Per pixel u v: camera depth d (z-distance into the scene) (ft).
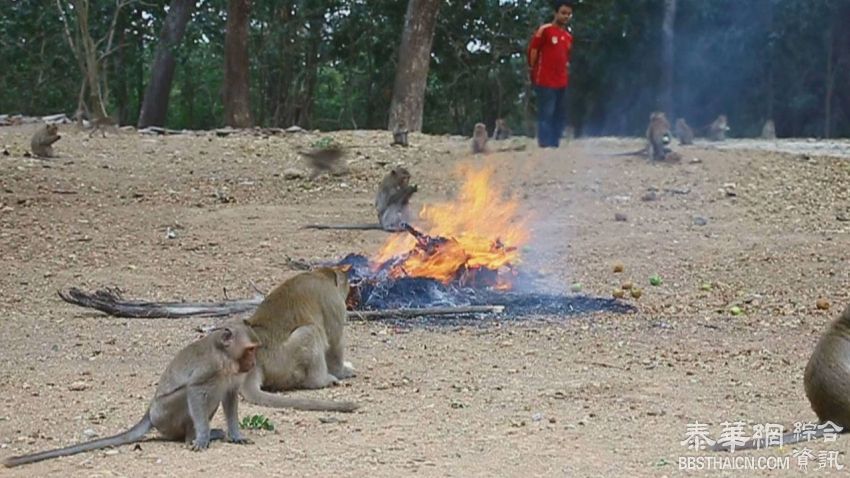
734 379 31.68
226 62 107.55
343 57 143.54
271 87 145.28
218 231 55.98
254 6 137.90
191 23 128.16
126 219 58.03
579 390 29.94
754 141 92.84
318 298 30.22
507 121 144.97
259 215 59.47
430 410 27.63
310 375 29.66
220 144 79.56
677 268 50.08
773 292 46.01
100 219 57.82
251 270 48.34
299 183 67.56
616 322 39.37
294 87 144.66
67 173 67.82
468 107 147.64
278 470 22.36
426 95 146.10
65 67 140.46
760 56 135.85
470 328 37.83
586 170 69.41
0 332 37.19
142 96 149.69
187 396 23.91
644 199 63.52
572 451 24.14
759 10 133.80
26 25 134.72
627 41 139.54
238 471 22.24
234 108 107.34
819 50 135.85
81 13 93.97
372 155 75.15
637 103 140.87
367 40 141.08
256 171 70.69
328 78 161.79
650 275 48.73
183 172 69.77
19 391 29.43
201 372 23.84
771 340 37.32
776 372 32.71
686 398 29.35
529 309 40.45
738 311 41.91
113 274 47.44
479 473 22.44
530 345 35.63
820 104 136.87
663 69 136.98
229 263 49.67
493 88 146.20
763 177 68.49
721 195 64.54
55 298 43.29
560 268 49.70
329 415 27.04
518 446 24.50
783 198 64.49
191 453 23.44
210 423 25.57
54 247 52.13
